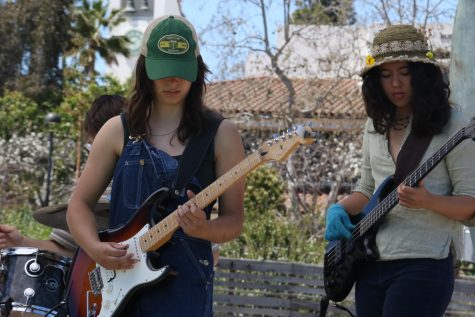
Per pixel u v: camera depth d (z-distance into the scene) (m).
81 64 39.84
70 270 4.04
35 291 4.82
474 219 3.97
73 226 3.91
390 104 4.18
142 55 3.87
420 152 4.02
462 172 3.94
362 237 4.19
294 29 17.75
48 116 22.73
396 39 4.09
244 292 8.02
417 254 3.99
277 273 7.97
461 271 8.14
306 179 17.08
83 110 29.17
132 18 44.88
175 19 3.83
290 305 7.89
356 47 17.56
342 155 16.78
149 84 3.87
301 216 14.84
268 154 3.58
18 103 33.66
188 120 3.83
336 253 4.33
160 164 3.79
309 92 17.53
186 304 3.69
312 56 18.61
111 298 3.82
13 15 40.25
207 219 3.79
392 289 4.06
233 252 9.96
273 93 18.30
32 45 40.53
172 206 3.77
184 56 3.76
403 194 3.82
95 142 3.97
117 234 3.83
